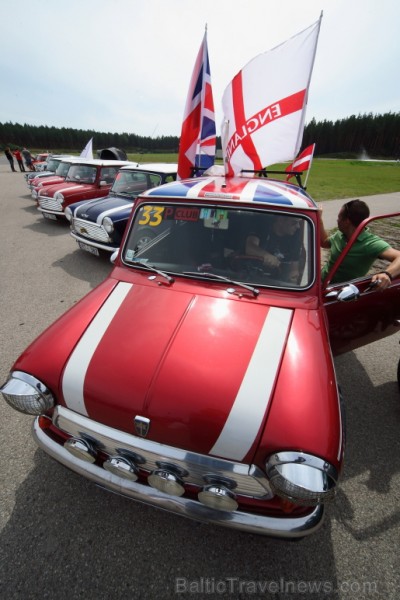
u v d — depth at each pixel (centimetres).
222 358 161
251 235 216
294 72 327
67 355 172
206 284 210
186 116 387
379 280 223
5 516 196
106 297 210
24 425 256
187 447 146
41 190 828
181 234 230
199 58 359
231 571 175
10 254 655
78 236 612
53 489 211
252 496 152
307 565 178
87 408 161
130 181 654
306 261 206
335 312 236
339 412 150
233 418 142
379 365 344
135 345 171
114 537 187
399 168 4438
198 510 153
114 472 162
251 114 356
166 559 179
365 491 216
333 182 2139
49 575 171
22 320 412
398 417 279
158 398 149
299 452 133
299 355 163
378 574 175
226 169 385
